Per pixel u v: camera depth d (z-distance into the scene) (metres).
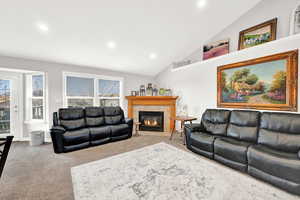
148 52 3.97
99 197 1.53
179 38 3.56
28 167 2.20
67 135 2.81
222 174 1.99
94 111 3.73
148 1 2.46
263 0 2.79
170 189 1.67
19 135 3.74
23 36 2.75
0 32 2.58
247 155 1.96
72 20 2.56
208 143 2.48
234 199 1.50
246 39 2.97
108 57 3.91
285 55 2.36
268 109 2.58
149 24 2.94
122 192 1.61
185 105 4.34
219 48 3.47
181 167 2.19
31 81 3.87
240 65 2.97
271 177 1.71
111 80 4.82
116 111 4.11
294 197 1.51
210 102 3.62
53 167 2.20
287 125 2.03
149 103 4.78
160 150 2.93
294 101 2.28
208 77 3.66
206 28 3.36
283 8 2.52
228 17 3.15
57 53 3.40
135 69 4.88
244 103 2.93
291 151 1.90
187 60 4.38
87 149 2.99
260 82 2.69
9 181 1.83
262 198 1.51
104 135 3.33
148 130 4.77
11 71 3.56
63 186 1.72
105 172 2.04
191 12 2.82
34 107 3.88
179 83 4.55
